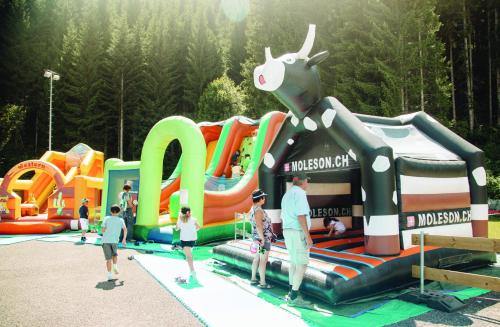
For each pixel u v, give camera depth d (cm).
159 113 3884
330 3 3033
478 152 731
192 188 1083
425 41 2348
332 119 646
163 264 800
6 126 3628
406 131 778
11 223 1414
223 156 1588
